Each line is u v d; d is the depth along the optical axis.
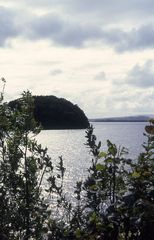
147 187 3.22
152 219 2.91
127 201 3.08
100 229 3.16
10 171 5.74
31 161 5.69
